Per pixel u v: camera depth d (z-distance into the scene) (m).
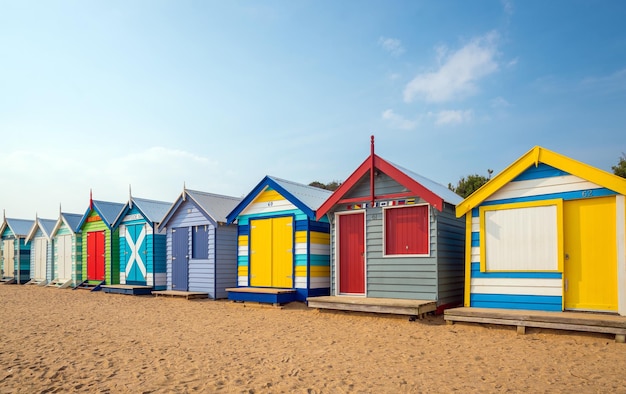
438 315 11.46
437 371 6.77
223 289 17.56
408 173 13.00
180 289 18.66
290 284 14.70
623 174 21.83
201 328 10.73
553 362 7.14
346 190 12.77
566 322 8.77
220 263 17.55
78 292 21.00
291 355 7.89
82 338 9.54
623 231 9.15
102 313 13.45
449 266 12.29
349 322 11.15
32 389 6.14
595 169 9.38
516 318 9.30
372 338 9.23
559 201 9.85
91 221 23.23
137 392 6.00
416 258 11.85
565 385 6.00
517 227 10.37
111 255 21.69
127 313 13.43
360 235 13.15
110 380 6.52
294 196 14.52
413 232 12.06
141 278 20.23
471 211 11.02
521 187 10.38
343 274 13.36
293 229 14.79
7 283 27.80
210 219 17.48
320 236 14.94
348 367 7.07
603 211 9.48
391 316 11.44
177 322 11.67
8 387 6.23
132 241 20.92
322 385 6.19
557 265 9.81
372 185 12.34
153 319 12.21
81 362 7.52
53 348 8.56
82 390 6.09
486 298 10.63
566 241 9.83
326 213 13.46
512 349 8.04
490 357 7.53
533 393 5.73
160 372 6.89
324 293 14.94
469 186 26.88
